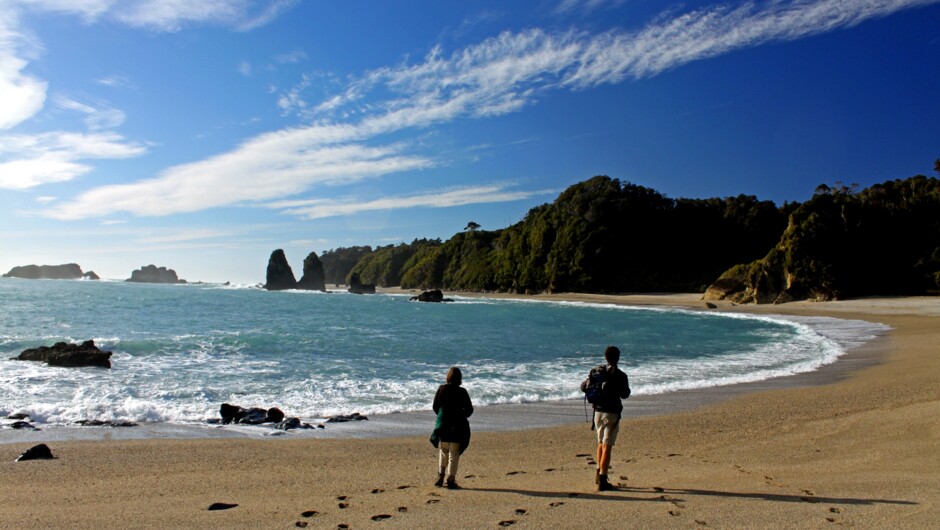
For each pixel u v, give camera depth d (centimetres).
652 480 697
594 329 3869
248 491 689
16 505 624
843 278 7012
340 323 4281
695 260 12500
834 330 3578
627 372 1934
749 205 13312
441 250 16938
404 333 3462
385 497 643
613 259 11856
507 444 1005
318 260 16238
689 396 1491
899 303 5803
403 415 1287
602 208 12350
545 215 13675
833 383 1638
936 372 1661
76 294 8644
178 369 1930
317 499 639
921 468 693
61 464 855
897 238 7638
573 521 520
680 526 493
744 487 638
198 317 4747
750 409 1285
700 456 865
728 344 2864
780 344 2841
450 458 691
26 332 3269
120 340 2734
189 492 686
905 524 477
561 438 1055
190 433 1102
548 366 2095
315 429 1141
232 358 2239
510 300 9806
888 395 1347
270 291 14475
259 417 1212
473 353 2484
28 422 1173
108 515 575
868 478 654
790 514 519
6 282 16712
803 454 841
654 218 12719
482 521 529
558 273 12031
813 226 7331
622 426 1137
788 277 7212
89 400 1397
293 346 2658
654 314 5759
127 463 865
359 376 1823
